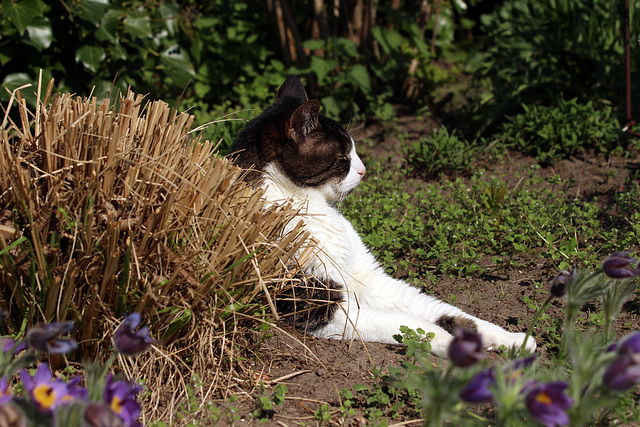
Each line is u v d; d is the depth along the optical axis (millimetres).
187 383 874
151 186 863
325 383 896
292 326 972
